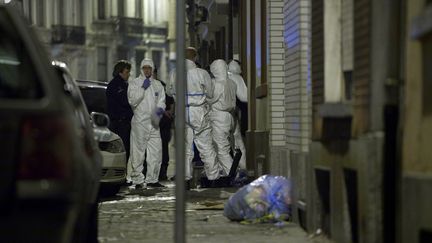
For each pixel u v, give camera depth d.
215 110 40.22
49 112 13.35
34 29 16.20
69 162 13.32
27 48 14.28
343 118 20.38
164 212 30.78
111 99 42.19
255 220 26.78
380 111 18.19
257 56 39.28
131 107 41.06
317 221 23.31
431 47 15.88
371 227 18.39
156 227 26.70
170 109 46.97
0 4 15.02
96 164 20.38
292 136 26.30
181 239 16.86
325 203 23.23
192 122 39.56
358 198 19.05
